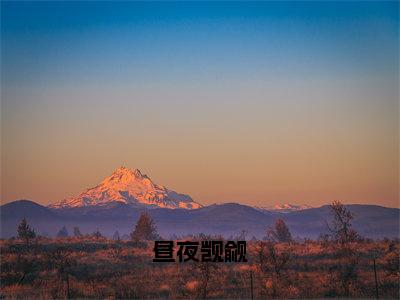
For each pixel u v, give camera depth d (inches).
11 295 3070.9
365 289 3095.5
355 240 5017.2
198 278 3400.6
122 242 5595.5
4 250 4598.9
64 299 2982.3
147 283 3476.9
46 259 4180.6
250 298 2938.0
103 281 3587.6
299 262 4212.6
